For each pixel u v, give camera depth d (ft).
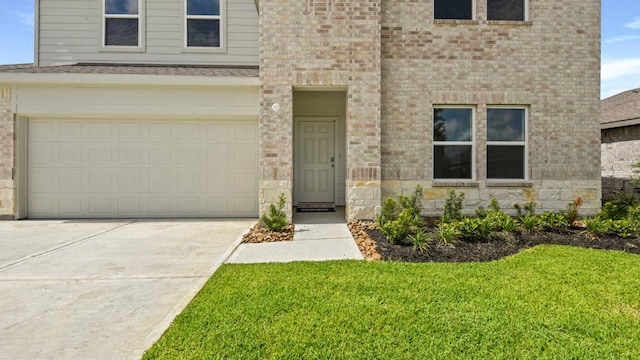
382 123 24.75
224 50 32.50
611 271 13.85
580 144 24.97
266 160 23.79
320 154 32.09
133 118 27.68
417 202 24.57
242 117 27.40
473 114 25.21
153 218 28.02
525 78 24.90
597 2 25.07
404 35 24.76
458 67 24.85
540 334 8.98
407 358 7.98
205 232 22.62
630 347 8.42
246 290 11.94
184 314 10.11
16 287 12.75
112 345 8.81
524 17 25.39
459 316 9.96
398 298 11.23
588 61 24.99
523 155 25.49
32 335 9.32
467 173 25.45
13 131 26.35
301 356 8.05
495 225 19.93
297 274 13.69
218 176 28.40
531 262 15.02
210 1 32.58
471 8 25.36
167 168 28.17
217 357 8.00
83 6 31.94
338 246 18.52
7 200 26.45
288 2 23.79
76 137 27.61
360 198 24.00
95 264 15.51
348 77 23.90
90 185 27.81
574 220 22.31
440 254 16.58
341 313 10.14
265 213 23.76
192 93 26.66
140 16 32.09
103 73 25.50
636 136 33.60
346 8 23.90
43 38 31.86
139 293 12.19
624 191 30.73
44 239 20.45
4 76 24.95
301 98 31.58
